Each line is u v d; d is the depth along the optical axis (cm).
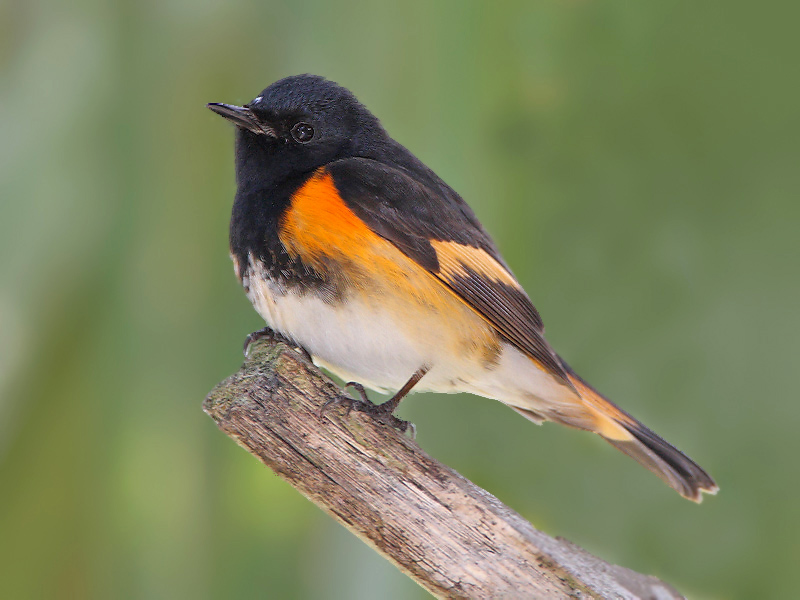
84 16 685
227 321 703
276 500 713
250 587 692
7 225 649
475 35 767
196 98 688
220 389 552
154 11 688
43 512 646
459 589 522
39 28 682
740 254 990
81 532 652
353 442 536
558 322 986
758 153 1010
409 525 527
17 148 659
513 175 880
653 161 999
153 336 661
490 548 517
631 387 975
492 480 960
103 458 652
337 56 727
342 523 543
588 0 966
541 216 945
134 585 669
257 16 706
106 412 650
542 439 973
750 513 933
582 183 986
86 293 647
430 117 753
